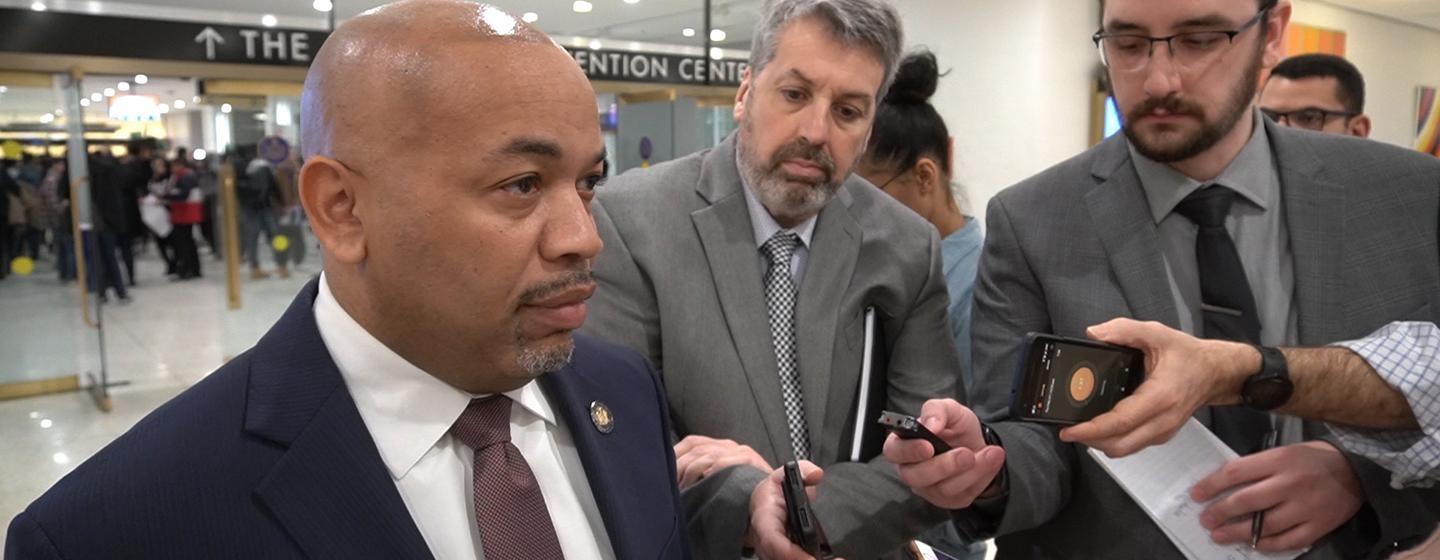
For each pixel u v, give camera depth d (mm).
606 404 947
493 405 823
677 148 6918
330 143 714
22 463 4801
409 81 683
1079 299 1212
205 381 771
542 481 855
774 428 1309
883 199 1500
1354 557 1141
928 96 2045
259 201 7020
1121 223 1217
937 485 1060
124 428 5410
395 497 754
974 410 1310
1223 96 1099
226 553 693
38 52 5461
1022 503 1167
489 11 736
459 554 780
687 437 1263
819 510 1223
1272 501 1057
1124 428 940
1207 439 1124
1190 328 1191
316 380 769
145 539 675
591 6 6207
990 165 5586
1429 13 7094
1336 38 6738
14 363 6094
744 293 1334
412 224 698
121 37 5664
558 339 767
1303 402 1006
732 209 1364
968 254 2002
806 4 1251
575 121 725
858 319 1395
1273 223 1192
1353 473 1077
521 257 712
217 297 7867
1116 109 1191
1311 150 1208
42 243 6168
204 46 5824
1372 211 1155
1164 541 1167
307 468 733
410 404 780
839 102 1275
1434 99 8102
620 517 865
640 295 1339
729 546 1108
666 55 6730
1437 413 997
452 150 685
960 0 5617
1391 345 1021
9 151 6000
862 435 1366
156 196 7742
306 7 5945
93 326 6316
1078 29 5469
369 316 760
